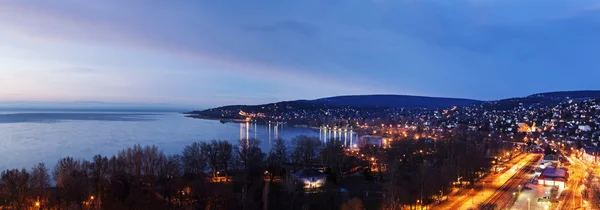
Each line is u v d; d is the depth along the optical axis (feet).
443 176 483.51
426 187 442.09
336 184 550.36
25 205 396.98
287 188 483.92
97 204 401.49
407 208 428.56
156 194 470.80
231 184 518.37
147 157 579.89
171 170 528.63
